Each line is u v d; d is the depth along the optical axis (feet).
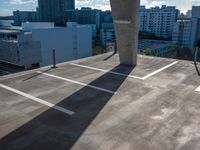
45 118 27.86
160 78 44.27
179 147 21.88
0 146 22.24
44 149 21.79
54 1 649.20
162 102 32.63
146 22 542.98
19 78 44.04
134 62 54.65
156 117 27.99
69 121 27.14
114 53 69.15
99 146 22.15
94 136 23.91
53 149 21.77
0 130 25.04
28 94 35.63
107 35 494.59
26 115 28.60
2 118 27.78
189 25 393.29
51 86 39.47
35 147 22.09
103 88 38.60
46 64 264.11
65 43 275.59
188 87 39.01
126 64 55.36
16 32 285.23
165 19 505.25
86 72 48.67
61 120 27.37
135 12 47.52
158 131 24.72
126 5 47.29
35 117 28.07
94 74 47.11
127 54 53.57
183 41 410.31
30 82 41.63
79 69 51.16
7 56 263.29
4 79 43.19
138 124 26.30
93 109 30.42
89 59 61.77
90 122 26.89
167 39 481.87
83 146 22.17
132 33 49.85
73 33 282.77
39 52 254.06
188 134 24.11
